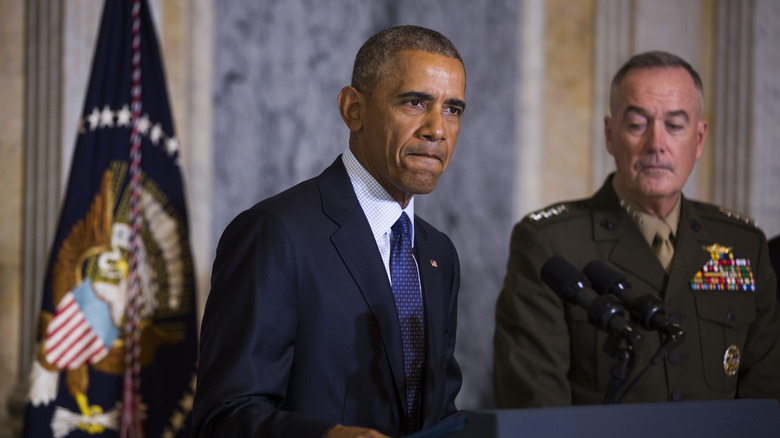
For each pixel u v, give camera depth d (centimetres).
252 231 312
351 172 342
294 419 266
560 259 356
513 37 980
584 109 1001
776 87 1005
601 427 218
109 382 653
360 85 332
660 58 464
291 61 922
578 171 1000
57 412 640
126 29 686
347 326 316
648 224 477
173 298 679
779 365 482
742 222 503
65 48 762
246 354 291
